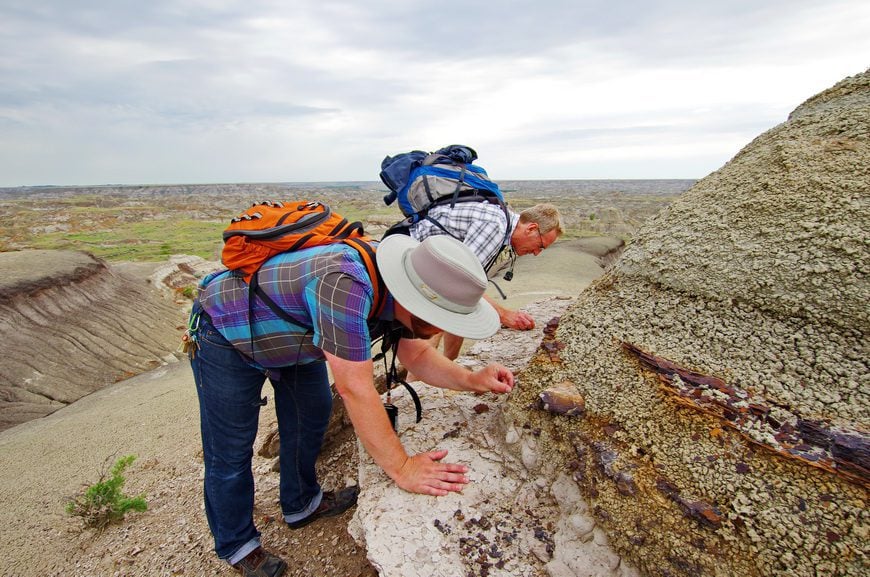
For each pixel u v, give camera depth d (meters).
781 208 1.96
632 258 2.43
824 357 1.71
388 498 2.16
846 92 2.35
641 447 1.87
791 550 1.44
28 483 7.67
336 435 3.75
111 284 24.75
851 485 1.46
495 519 2.04
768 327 1.87
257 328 1.98
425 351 2.60
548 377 2.34
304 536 2.88
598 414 2.06
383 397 2.99
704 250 2.11
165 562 3.25
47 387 17.31
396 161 3.09
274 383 2.51
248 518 2.51
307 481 2.83
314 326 1.82
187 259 31.41
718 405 1.76
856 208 1.78
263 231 1.92
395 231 2.96
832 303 1.73
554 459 2.16
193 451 6.34
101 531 4.20
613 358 2.17
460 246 1.89
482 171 3.05
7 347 17.83
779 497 1.53
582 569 1.79
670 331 2.09
